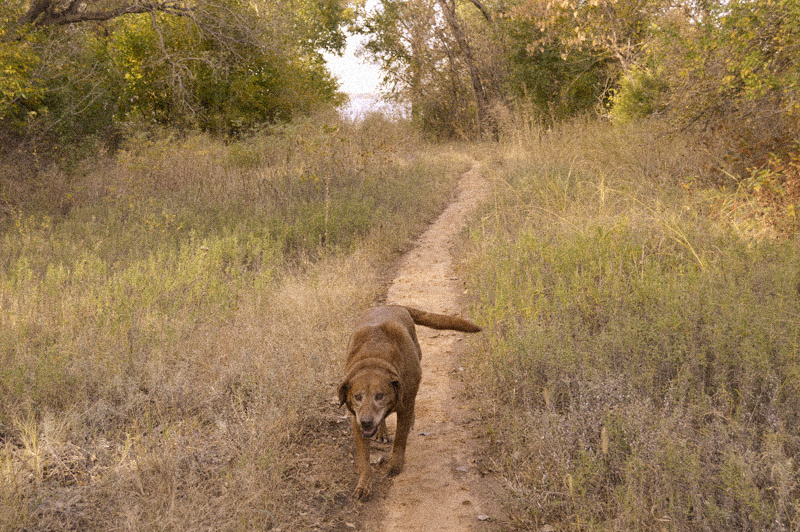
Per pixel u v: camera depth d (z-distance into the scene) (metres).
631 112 16.70
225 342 6.08
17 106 14.06
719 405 4.45
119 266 8.23
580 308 6.28
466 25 27.05
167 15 19.97
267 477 4.06
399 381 4.14
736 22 8.80
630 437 3.97
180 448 4.30
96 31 20.64
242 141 18.84
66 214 12.45
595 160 14.01
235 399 5.18
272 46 19.69
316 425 5.03
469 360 6.19
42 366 5.05
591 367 4.78
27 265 7.70
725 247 7.20
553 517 3.79
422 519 3.96
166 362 5.56
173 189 14.02
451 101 28.66
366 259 9.70
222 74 20.36
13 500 3.52
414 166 17.64
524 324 5.97
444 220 13.14
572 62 22.28
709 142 10.84
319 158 14.91
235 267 8.20
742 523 3.32
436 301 8.21
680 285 6.03
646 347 5.05
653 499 3.52
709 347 5.00
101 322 5.98
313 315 6.94
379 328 4.60
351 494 4.23
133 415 4.74
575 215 9.51
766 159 9.39
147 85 20.45
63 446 4.25
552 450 4.10
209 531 3.54
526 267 7.56
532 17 18.81
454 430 5.00
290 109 23.20
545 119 22.52
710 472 3.67
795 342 4.63
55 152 14.95
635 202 9.30
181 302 6.94
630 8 16.25
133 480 3.93
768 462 3.56
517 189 12.66
